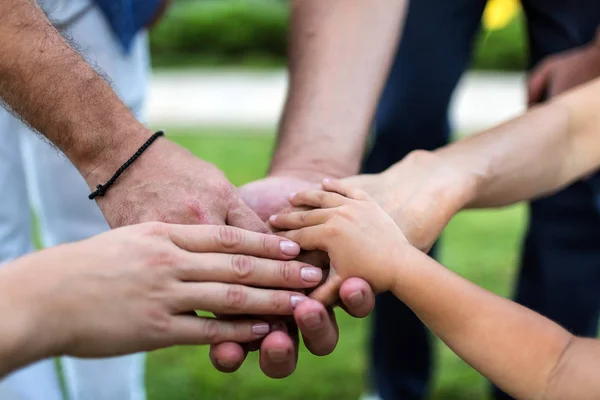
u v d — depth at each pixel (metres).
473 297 1.00
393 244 1.05
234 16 7.91
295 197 1.17
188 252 0.98
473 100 5.60
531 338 0.97
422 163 1.21
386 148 1.80
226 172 3.64
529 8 1.81
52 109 1.11
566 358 0.96
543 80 1.68
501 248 2.82
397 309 1.72
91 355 0.87
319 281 1.04
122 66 1.58
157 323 0.92
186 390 1.90
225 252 1.02
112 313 0.88
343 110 1.34
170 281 0.95
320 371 2.00
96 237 0.94
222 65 7.59
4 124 1.43
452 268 2.60
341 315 2.34
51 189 1.55
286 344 0.98
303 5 1.43
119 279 0.89
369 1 1.40
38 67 1.10
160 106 5.58
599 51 1.58
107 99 1.15
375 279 1.04
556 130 1.24
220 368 1.01
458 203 1.16
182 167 1.15
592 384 0.94
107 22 1.51
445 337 1.01
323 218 1.09
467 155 1.21
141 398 1.71
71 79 1.12
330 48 1.37
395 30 1.40
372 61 1.37
